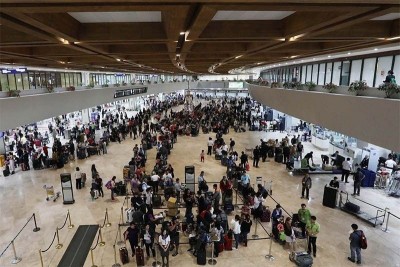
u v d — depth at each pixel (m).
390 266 8.55
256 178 14.88
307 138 25.05
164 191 12.56
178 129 27.48
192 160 19.12
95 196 13.19
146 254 9.21
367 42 7.48
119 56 10.34
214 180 15.44
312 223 8.91
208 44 8.85
